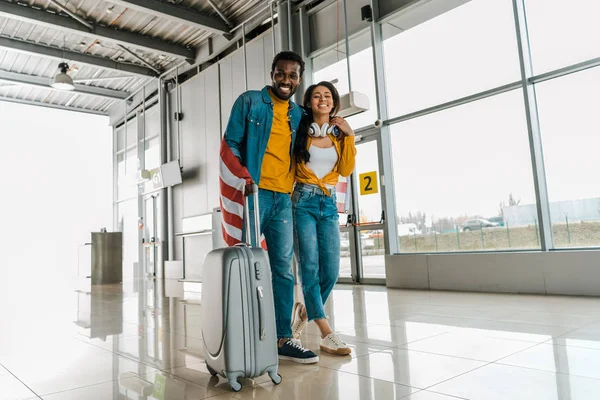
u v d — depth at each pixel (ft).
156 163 32.35
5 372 5.54
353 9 18.78
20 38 25.91
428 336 6.88
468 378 4.56
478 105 14.98
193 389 4.59
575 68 12.52
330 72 20.25
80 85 33.09
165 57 29.19
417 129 16.83
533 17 13.62
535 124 13.35
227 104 25.50
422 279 15.14
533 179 13.20
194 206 27.68
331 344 6.05
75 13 23.09
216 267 4.66
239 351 4.48
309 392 4.34
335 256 6.44
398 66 17.54
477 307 10.05
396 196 17.52
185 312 11.23
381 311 10.02
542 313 8.76
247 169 5.54
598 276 11.23
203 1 22.63
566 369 4.75
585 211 12.45
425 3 16.15
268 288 4.77
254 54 23.62
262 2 22.33
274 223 5.84
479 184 14.93
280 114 5.84
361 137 18.69
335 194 6.56
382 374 4.87
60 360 6.19
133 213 34.94
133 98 34.96
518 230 13.88
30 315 11.28
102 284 23.86
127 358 6.22
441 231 16.03
